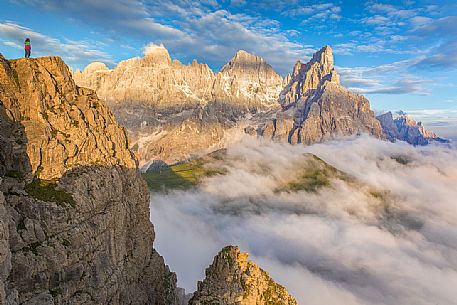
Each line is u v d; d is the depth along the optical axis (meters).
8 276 37.53
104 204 55.56
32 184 46.50
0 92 47.00
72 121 56.50
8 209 41.50
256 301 58.28
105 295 50.69
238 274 61.69
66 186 49.53
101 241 52.81
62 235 45.72
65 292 44.28
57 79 59.47
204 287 62.75
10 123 46.78
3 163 44.56
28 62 54.38
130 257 63.69
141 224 70.00
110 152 63.94
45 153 49.22
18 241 40.81
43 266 42.16
